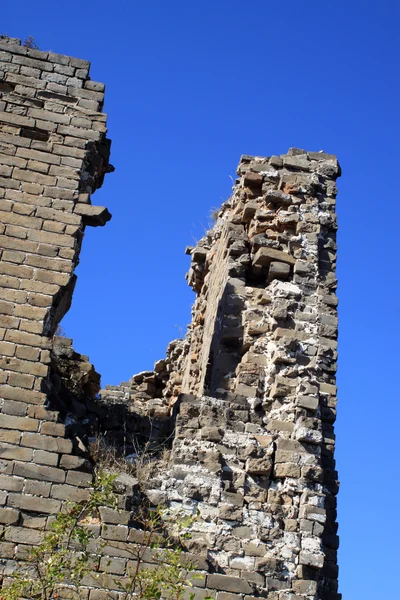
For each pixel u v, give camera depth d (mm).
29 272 15930
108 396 25656
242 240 19734
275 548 15328
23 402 14922
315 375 17469
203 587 14602
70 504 13945
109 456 15883
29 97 17422
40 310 15672
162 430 17141
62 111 17453
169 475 15711
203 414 16484
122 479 15133
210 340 19969
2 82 17500
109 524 14492
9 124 17109
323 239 19312
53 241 16266
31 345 15367
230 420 16578
